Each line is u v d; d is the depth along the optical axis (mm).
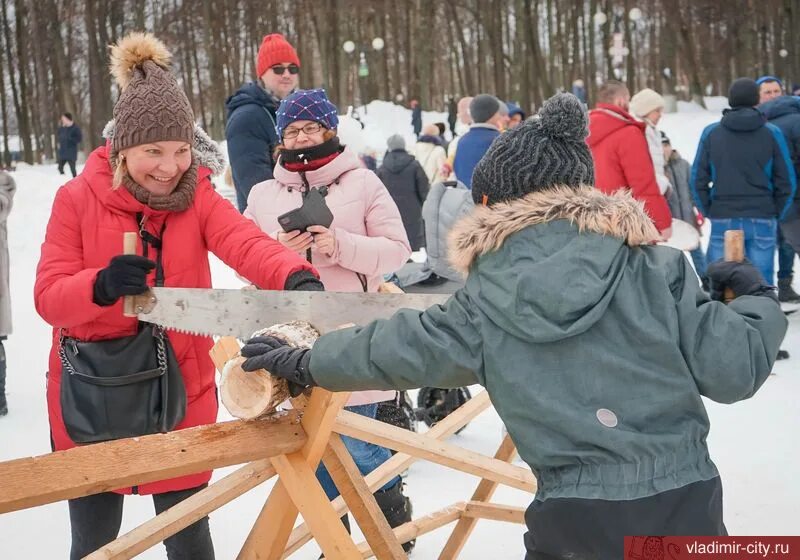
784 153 7043
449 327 1932
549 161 1994
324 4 38969
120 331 2650
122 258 2355
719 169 7180
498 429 5301
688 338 1860
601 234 1916
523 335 1850
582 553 1786
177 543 2766
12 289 11031
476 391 6156
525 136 2021
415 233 9312
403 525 3006
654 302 1883
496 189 2035
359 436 2691
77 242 2641
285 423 2193
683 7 39406
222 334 2377
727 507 3918
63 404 2615
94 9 35531
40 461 1858
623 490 1786
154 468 1960
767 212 7086
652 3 40219
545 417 1828
